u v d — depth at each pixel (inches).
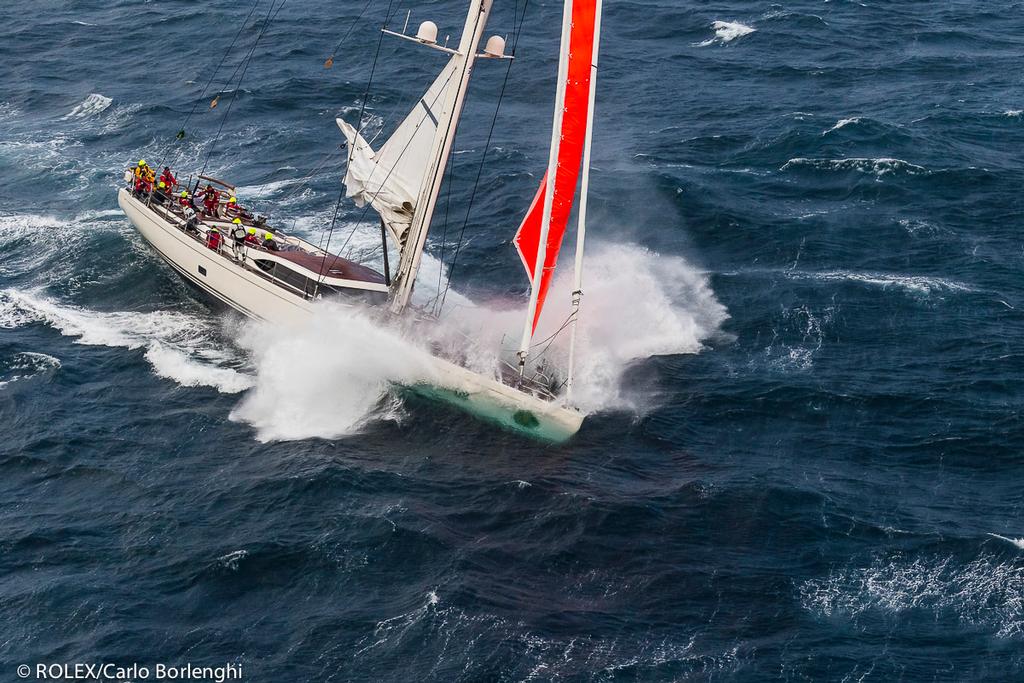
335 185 3656.5
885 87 4522.6
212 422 2476.6
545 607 1971.0
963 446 2418.8
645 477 2315.5
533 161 3865.7
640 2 5487.2
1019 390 2605.8
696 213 3452.3
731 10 5398.6
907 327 2861.7
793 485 2279.8
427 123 2618.1
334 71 4586.6
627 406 2554.1
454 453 2386.8
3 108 4266.7
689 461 2374.5
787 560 2089.1
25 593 1984.5
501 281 3090.6
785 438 2458.2
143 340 2780.5
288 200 3545.8
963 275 3107.8
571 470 2331.4
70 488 2265.0
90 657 1856.5
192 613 1952.5
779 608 1982.0
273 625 1927.9
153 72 4586.6
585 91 2351.1
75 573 2032.5
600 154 3897.6
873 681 1836.9
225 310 2883.9
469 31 2541.8
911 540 2133.4
